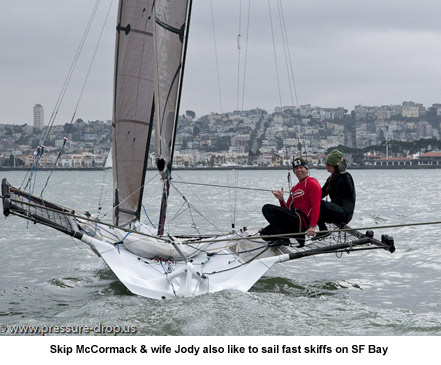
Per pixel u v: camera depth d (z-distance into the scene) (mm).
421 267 15141
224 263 12508
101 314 9891
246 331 9023
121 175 14781
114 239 13305
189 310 9867
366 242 11836
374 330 9273
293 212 12258
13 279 13750
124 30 14469
